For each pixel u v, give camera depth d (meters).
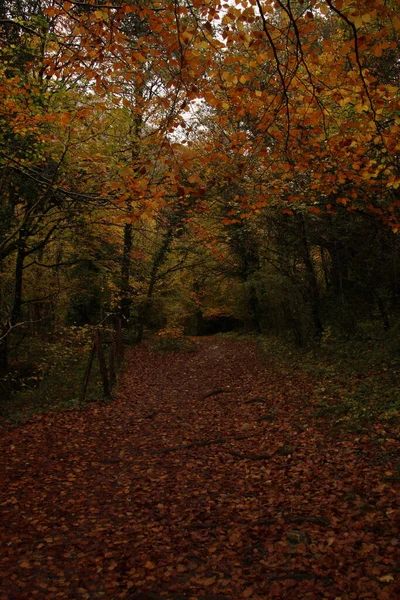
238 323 36.16
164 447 8.43
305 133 5.53
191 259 22.59
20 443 8.41
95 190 7.92
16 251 13.59
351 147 5.55
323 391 10.35
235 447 8.16
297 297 15.51
